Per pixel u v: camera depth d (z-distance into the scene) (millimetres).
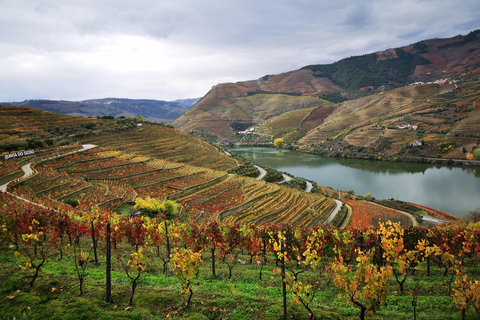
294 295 11648
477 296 11672
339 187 124375
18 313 10359
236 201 64875
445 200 96188
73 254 19453
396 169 150750
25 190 46312
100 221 23562
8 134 89000
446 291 16266
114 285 13422
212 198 65750
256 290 14984
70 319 10281
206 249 26109
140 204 46812
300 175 149875
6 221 17516
